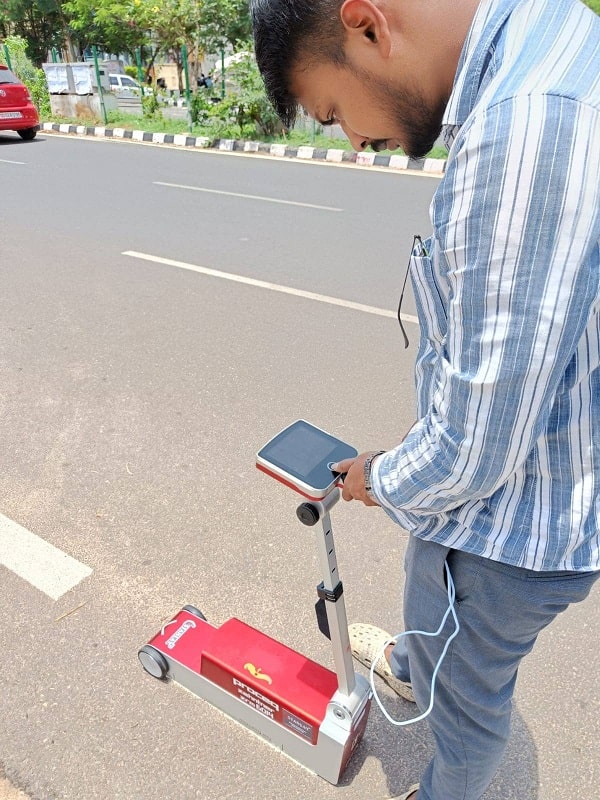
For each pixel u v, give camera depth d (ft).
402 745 5.88
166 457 9.53
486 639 3.74
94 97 49.83
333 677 5.61
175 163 34.32
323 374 11.75
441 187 2.74
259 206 23.79
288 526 8.29
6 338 13.08
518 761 5.75
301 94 3.41
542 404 2.64
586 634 6.91
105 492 8.84
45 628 6.89
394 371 11.85
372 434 10.04
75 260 17.63
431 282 3.14
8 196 25.52
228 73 42.86
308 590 7.38
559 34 2.63
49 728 5.94
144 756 5.72
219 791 5.47
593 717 6.10
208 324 13.70
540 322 2.48
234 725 5.98
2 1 74.49
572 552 3.33
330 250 18.39
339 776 5.47
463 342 2.69
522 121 2.39
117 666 6.51
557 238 2.41
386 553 7.93
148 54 65.72
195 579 7.50
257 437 9.96
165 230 20.49
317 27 3.01
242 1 42.06
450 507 3.24
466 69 2.76
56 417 10.46
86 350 12.60
